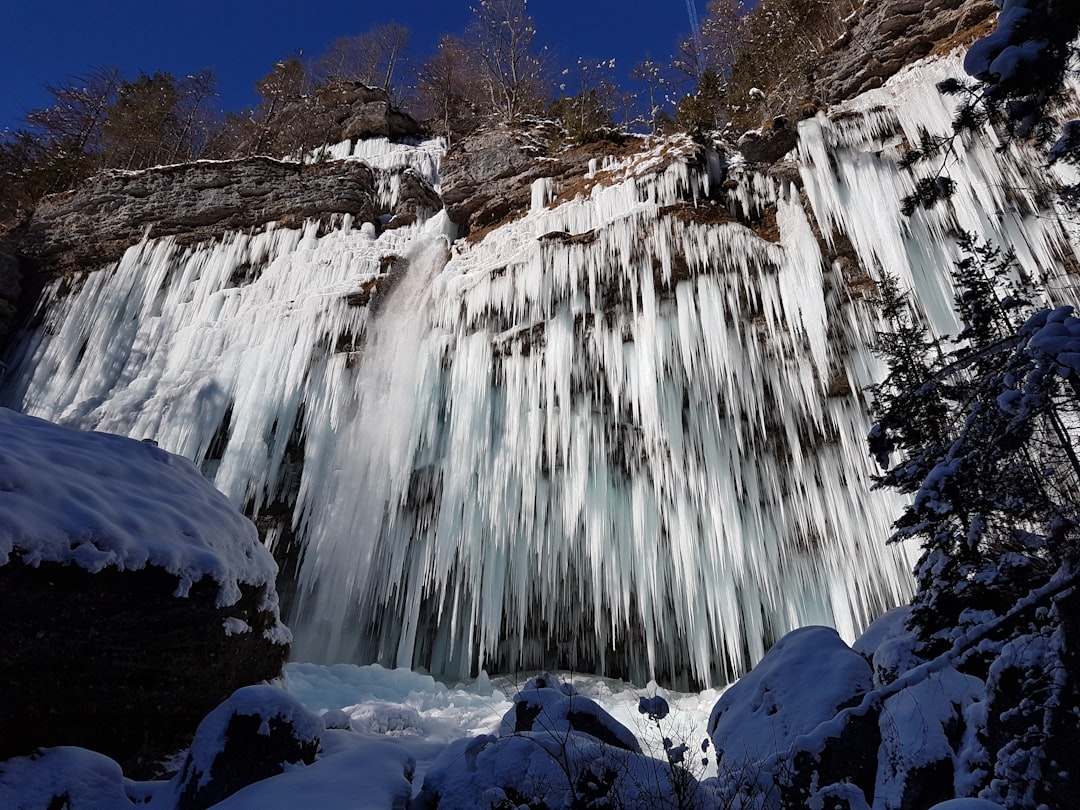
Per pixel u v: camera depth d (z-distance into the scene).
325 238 19.50
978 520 5.33
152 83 32.19
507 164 19.22
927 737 4.95
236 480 14.99
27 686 5.07
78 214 21.23
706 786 5.66
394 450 15.51
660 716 5.46
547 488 14.55
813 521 12.85
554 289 15.07
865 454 12.29
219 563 6.14
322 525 15.12
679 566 13.34
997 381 4.25
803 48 21.92
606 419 14.40
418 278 17.89
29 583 4.90
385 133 29.50
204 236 20.20
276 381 16.11
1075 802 3.70
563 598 15.39
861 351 12.55
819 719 5.81
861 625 12.20
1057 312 3.52
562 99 28.02
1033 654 4.38
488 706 11.67
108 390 17.80
